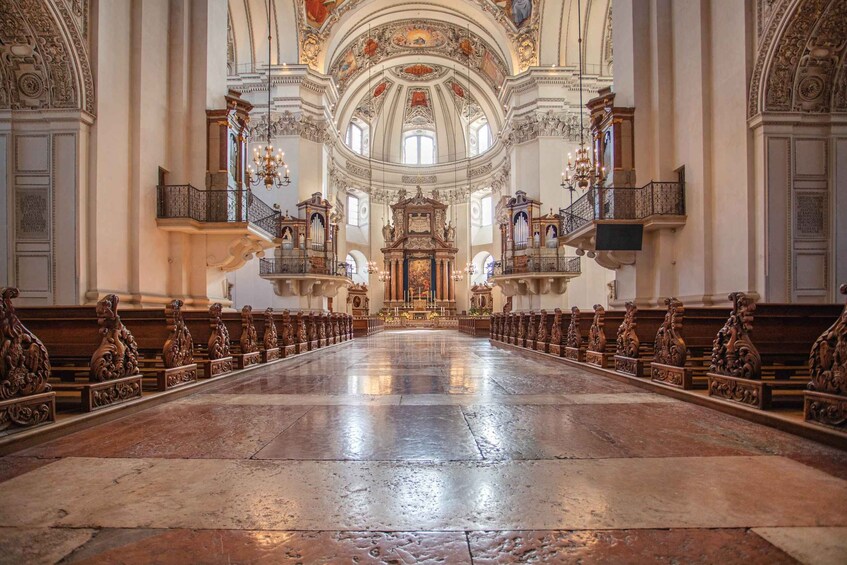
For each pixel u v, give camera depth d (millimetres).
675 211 9836
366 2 21750
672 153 10172
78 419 3555
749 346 4027
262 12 20562
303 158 21078
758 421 3711
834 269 7793
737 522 2061
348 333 17047
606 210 10625
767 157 7793
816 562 1761
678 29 9930
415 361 8750
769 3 7613
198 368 5996
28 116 7750
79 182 7754
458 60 27141
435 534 1976
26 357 3291
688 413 4102
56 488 2453
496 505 2244
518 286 20641
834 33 7273
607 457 2914
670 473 2639
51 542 1919
